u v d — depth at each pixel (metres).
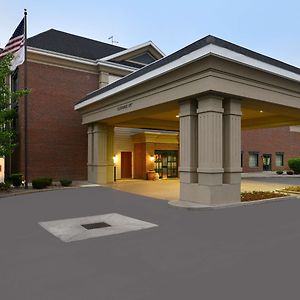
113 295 4.62
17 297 4.57
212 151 12.70
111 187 21.47
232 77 12.70
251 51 13.99
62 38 29.45
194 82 12.73
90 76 27.41
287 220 10.18
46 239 7.86
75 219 10.38
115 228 9.04
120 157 29.56
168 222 9.88
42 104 24.86
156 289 4.83
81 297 4.55
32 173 24.19
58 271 5.61
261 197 14.82
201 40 12.47
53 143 25.23
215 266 5.86
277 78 14.53
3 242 7.59
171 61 13.26
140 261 6.14
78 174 26.42
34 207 12.97
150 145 28.75
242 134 40.38
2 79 18.42
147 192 18.45
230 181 13.33
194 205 12.46
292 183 25.95
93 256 6.47
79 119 26.66
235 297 4.54
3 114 18.50
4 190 18.50
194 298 4.51
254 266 5.87
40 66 24.92
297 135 47.59
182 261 6.14
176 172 31.33
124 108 18.19
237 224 9.57
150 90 15.52
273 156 43.94
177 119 24.88
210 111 12.68
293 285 4.98
